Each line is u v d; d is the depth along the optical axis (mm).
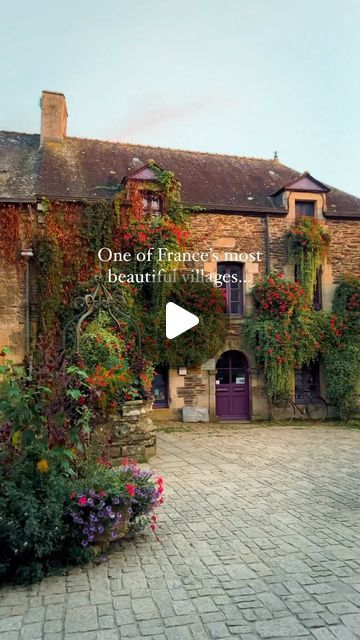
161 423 11586
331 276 13102
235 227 12562
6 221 10891
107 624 3061
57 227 10984
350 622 3074
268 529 4691
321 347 12477
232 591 3477
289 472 6902
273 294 12062
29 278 10977
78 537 3865
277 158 16141
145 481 4539
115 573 3764
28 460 3826
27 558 3664
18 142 13906
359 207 13867
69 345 9781
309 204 13258
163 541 4391
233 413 12461
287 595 3418
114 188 12133
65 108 14258
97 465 4496
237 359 12633
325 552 4156
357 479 6539
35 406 3824
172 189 11938
